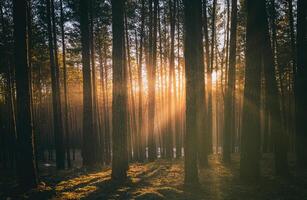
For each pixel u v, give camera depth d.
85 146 20.20
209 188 11.45
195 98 11.95
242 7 27.53
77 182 13.74
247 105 12.05
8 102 28.62
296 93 15.72
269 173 13.81
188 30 11.97
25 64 11.85
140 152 28.52
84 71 20.14
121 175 13.59
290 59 26.97
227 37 30.70
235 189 11.16
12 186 12.85
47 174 16.88
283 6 26.39
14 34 11.78
